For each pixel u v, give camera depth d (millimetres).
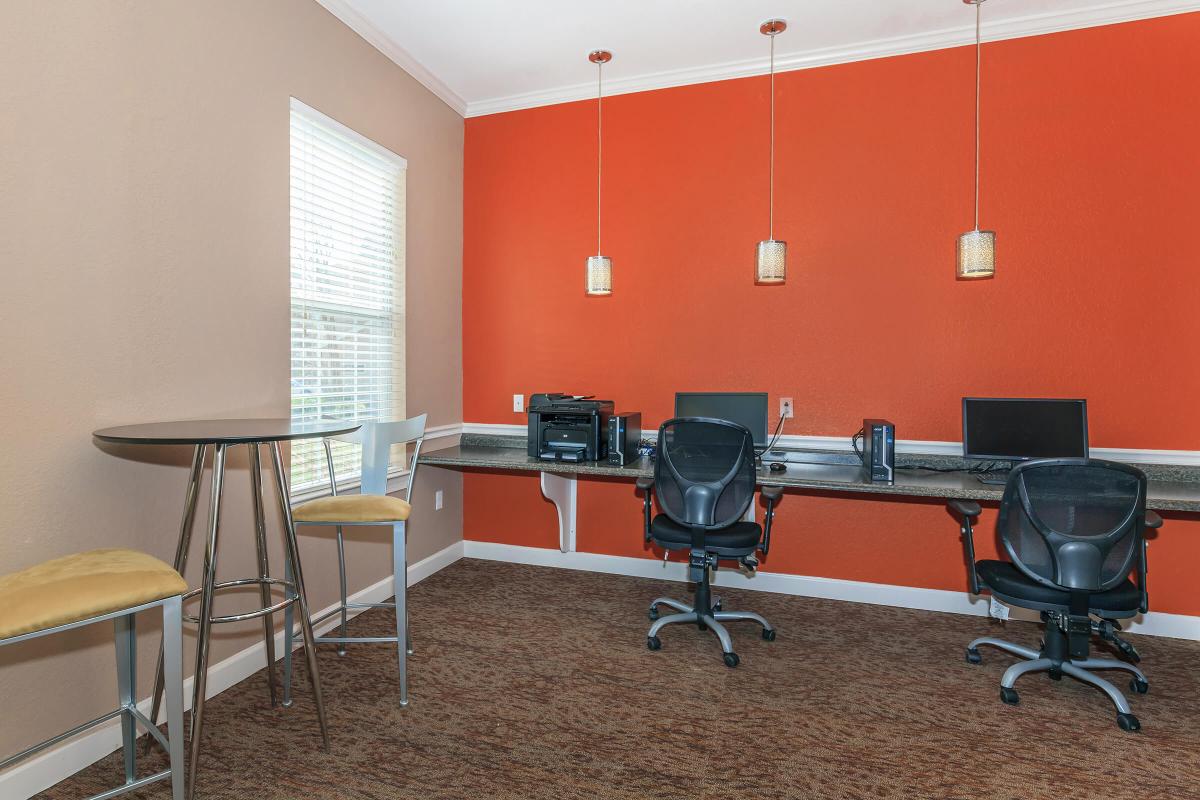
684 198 3592
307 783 1810
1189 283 2834
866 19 3025
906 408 3246
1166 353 2869
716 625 2734
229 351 2363
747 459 2646
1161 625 2928
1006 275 3078
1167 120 2848
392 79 3295
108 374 1938
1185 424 2852
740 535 2742
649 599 3377
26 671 1755
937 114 3166
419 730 2094
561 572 3830
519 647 2760
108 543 1957
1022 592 2279
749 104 3467
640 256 3684
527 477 4008
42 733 1794
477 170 3998
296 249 2744
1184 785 1845
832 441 3352
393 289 3406
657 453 2760
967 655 2658
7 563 1696
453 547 3990
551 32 3160
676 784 1824
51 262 1777
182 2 2154
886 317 3264
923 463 3191
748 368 3500
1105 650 2793
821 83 3342
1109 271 2936
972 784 1843
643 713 2219
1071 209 2980
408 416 3473
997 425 2939
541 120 3863
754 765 1921
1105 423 2955
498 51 3352
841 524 3395
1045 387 3037
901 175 3225
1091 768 1925
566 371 3846
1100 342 2955
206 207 2256
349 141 2986
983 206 3109
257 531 2100
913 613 3207
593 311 3787
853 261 3311
